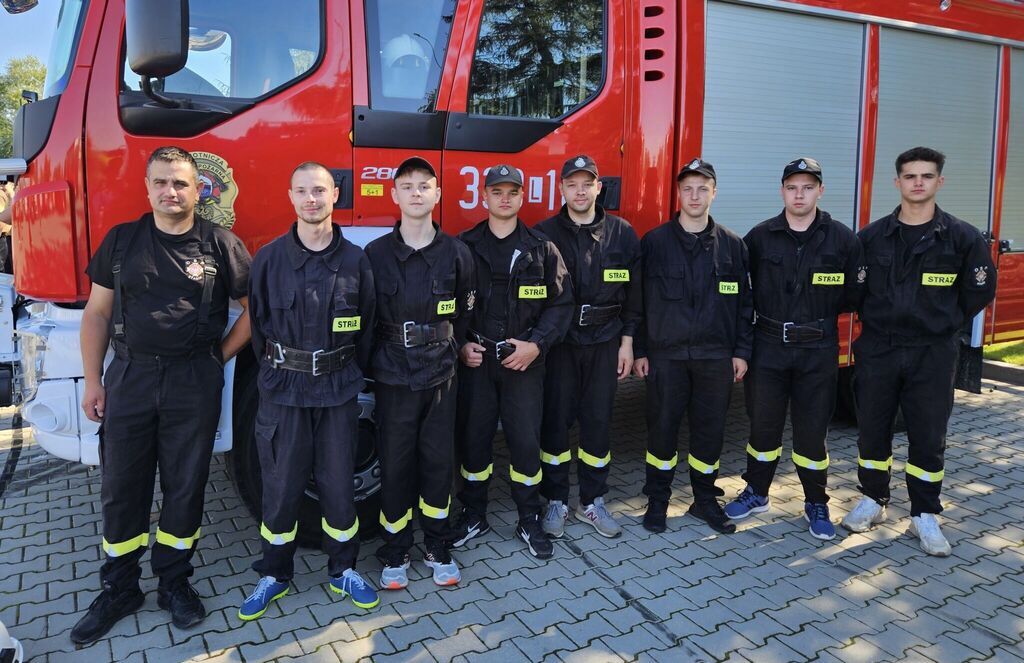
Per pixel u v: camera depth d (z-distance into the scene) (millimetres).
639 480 4207
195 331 2590
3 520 3625
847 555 3301
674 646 2611
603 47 3629
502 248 3076
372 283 2754
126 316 2537
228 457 3217
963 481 4164
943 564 3223
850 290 3406
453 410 3004
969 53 4875
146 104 2855
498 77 3424
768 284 3385
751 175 4082
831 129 4348
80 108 2805
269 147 3039
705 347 3344
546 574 3107
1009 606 2887
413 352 2822
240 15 2990
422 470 3029
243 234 3039
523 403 3188
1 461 4434
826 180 4379
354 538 2865
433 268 2822
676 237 3340
